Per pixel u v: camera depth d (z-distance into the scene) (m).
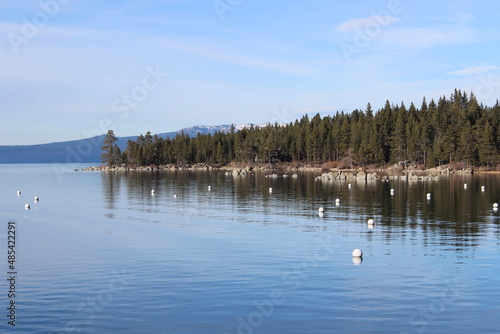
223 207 57.91
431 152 167.25
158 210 55.12
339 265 26.28
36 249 31.34
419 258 27.92
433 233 36.72
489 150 151.38
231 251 30.22
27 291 21.84
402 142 175.62
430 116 180.88
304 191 84.19
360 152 178.62
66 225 42.81
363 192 80.12
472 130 154.88
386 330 17.03
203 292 21.39
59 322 18.06
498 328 17.19
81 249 31.22
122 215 50.31
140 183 117.62
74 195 80.56
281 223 43.09
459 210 52.03
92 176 170.50
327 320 17.98
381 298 20.47
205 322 17.89
